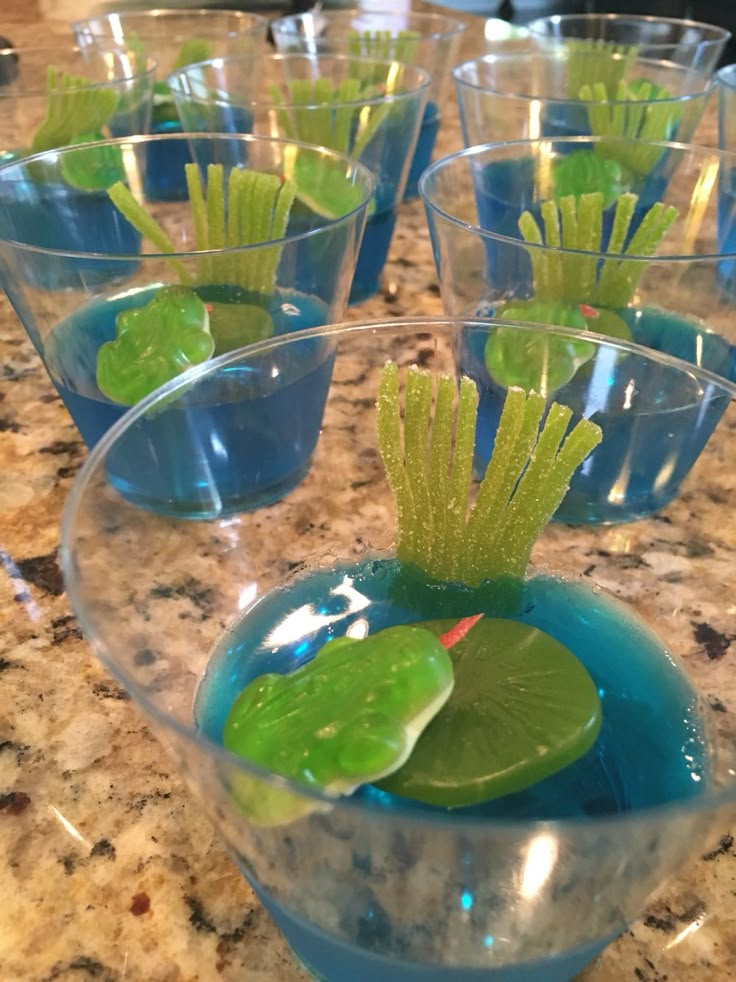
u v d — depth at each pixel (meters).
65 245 0.21
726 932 0.11
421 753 0.10
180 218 0.22
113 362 0.15
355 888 0.08
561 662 0.12
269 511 0.16
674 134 0.25
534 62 0.30
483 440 0.15
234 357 0.14
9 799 0.12
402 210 0.30
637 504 0.15
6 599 0.15
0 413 0.20
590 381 0.14
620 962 0.10
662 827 0.07
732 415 0.14
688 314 0.17
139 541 0.13
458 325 0.14
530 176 0.21
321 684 0.10
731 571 0.14
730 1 0.42
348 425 0.18
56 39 0.42
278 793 0.07
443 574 0.13
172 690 0.11
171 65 0.36
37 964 0.10
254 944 0.11
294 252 0.16
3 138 0.26
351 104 0.23
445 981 0.09
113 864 0.11
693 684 0.12
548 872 0.08
